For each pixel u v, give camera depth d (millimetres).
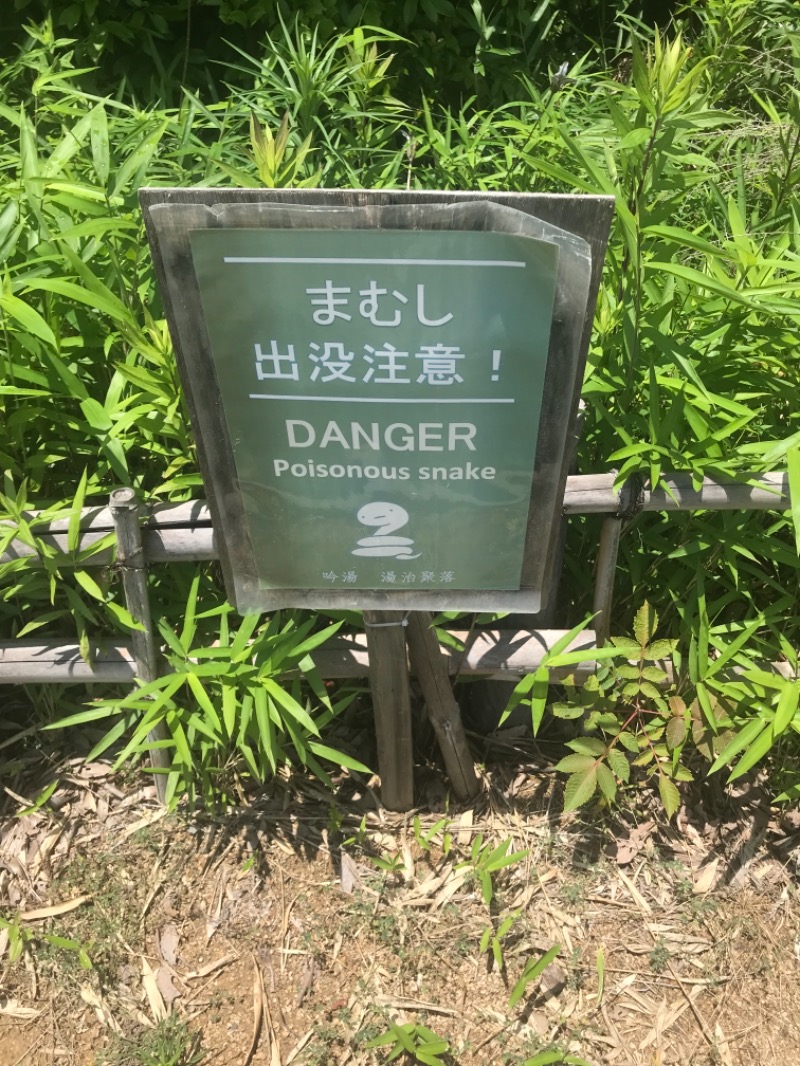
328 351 1550
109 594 2158
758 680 1963
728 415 2086
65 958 2072
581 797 2049
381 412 1617
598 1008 2012
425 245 1428
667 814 2326
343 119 3182
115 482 2287
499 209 1389
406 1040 1878
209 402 1633
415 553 1822
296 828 2303
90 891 2189
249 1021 1989
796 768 2346
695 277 1748
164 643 2193
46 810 2332
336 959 2084
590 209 1387
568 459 1713
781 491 1965
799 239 2307
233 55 4090
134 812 2338
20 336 1984
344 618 2152
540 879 2215
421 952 2090
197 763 2258
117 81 4094
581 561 2438
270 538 1812
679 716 2066
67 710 2471
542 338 1509
